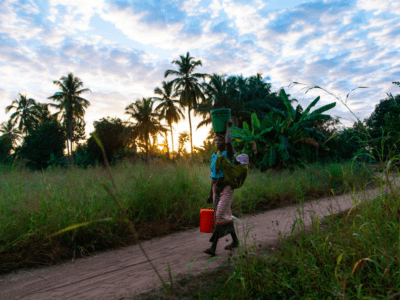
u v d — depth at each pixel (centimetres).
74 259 339
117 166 722
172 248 372
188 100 3838
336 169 848
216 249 354
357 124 276
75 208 421
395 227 237
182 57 3747
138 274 287
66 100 4322
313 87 271
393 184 274
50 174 614
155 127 4097
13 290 260
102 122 3903
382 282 200
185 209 538
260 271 249
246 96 3359
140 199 510
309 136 1277
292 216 472
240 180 327
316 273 222
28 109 5766
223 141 342
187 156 806
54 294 250
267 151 1198
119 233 417
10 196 441
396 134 276
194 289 241
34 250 338
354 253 226
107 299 236
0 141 3578
